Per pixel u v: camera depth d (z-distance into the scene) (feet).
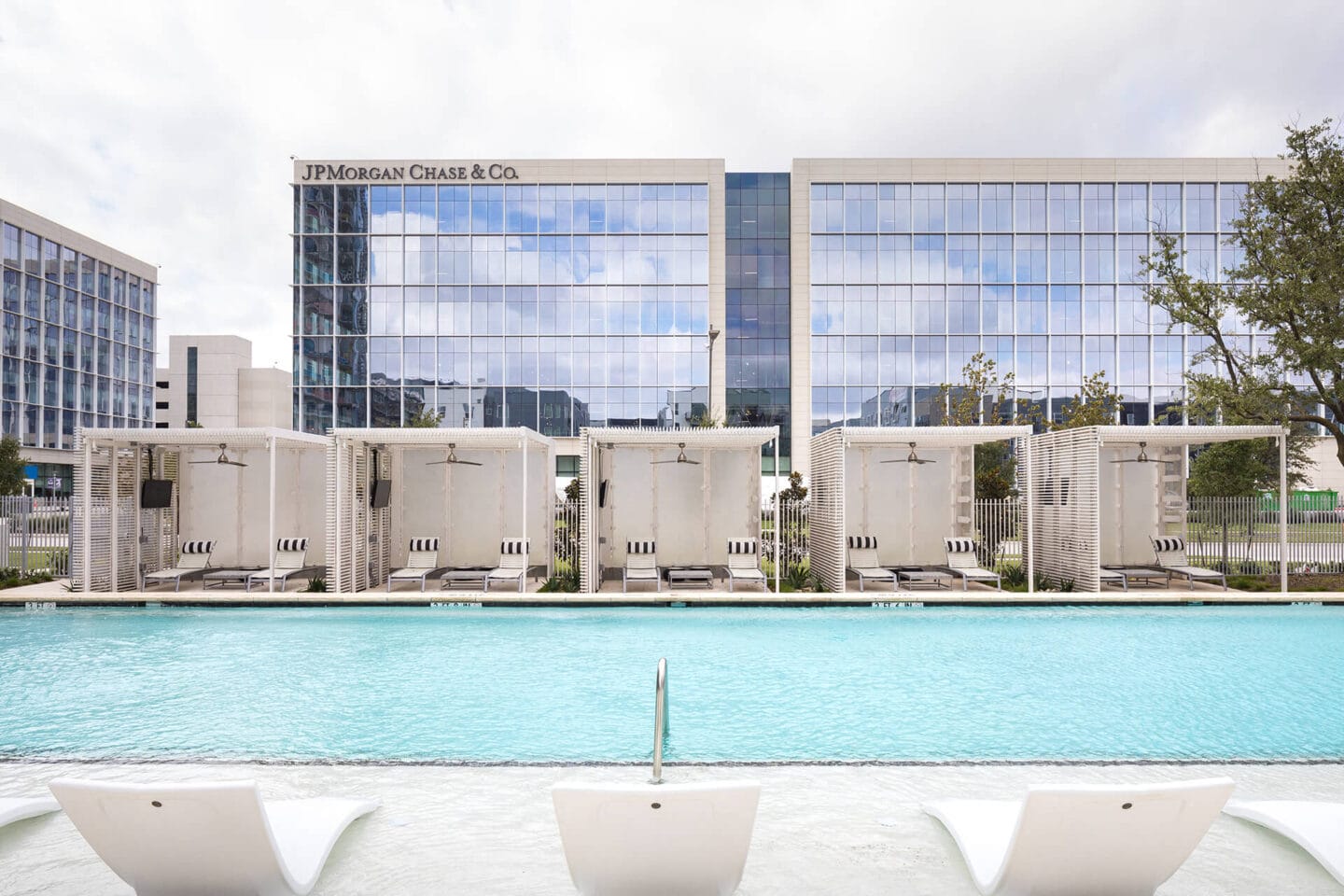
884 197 125.80
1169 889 10.75
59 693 24.25
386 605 39.34
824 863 11.67
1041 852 8.52
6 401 144.46
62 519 49.90
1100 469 50.78
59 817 13.20
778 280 136.98
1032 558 44.93
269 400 197.67
